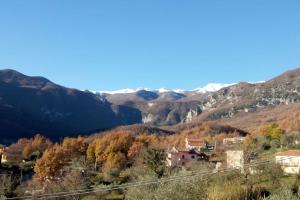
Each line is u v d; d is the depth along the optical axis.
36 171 111.31
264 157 94.25
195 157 128.25
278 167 58.81
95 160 147.25
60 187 65.81
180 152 126.69
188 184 40.12
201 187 41.22
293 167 69.12
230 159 68.69
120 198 63.50
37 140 199.00
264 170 56.28
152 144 180.00
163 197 38.97
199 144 187.50
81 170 97.31
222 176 48.22
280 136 144.50
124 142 162.62
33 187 76.88
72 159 138.88
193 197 39.84
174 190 39.31
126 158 141.50
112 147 146.88
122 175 96.62
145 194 41.38
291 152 76.31
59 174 110.81
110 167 118.38
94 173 108.00
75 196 64.62
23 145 188.50
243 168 56.38
